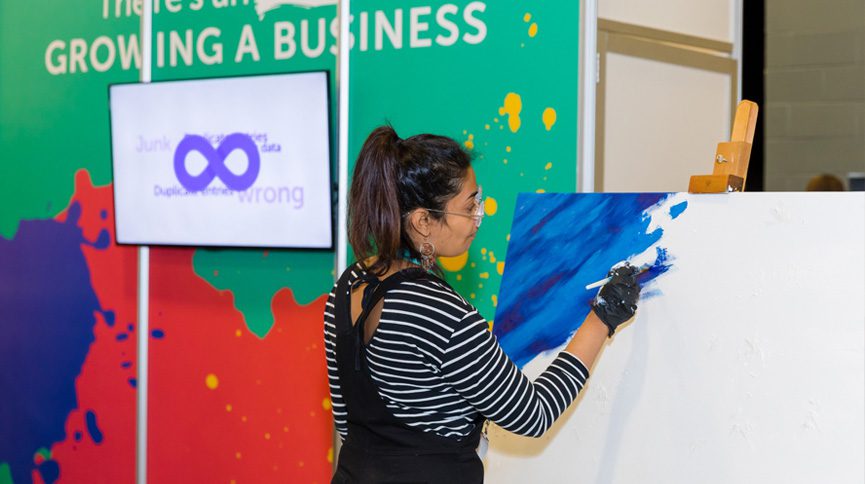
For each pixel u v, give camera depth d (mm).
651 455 2031
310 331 3221
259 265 3309
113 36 3547
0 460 3889
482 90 2859
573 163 2717
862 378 1787
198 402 3439
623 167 2906
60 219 3709
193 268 3432
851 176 4590
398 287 1783
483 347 1762
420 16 2953
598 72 2740
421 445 1821
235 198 3213
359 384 1824
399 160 1800
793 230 1892
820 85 4633
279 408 3293
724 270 1967
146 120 3330
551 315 2213
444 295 1777
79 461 3713
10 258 3830
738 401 1924
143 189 3371
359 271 1877
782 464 1858
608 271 2096
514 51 2803
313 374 3221
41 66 3713
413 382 1784
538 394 1831
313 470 3234
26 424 3824
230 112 3180
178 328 3471
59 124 3689
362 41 3055
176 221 3326
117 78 3545
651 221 2090
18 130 3779
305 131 3064
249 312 3336
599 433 2113
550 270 2242
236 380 3367
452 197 1814
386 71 3016
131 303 3568
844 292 1821
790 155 4715
